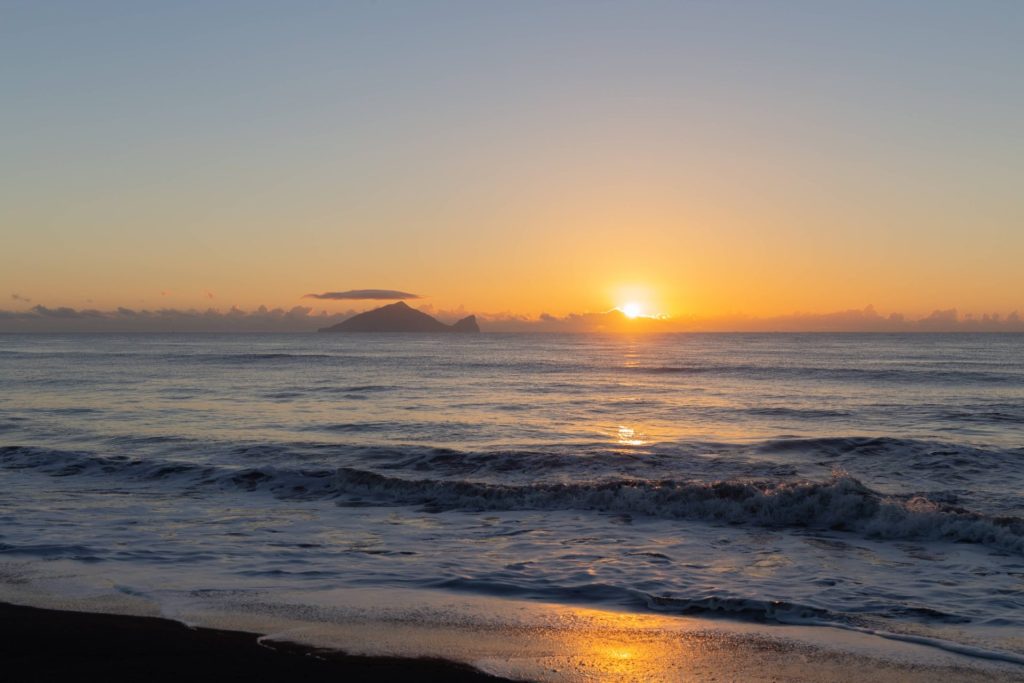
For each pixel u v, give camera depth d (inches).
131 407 1226.6
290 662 256.5
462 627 295.6
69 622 295.6
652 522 495.2
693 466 696.4
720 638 285.4
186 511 522.0
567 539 449.1
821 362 2827.3
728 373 2213.3
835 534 461.4
